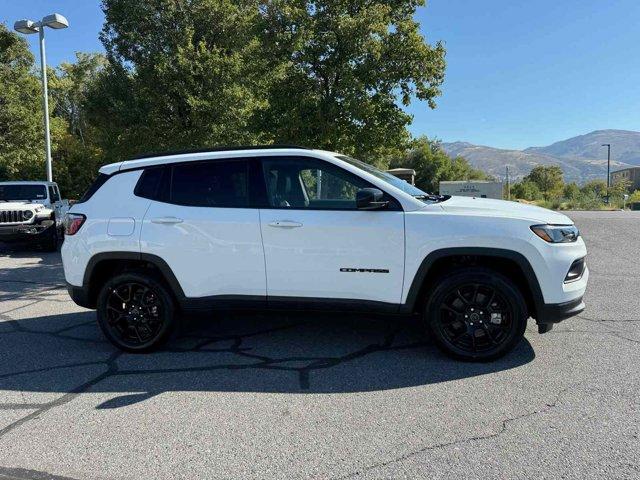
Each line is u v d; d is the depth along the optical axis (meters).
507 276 4.34
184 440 3.20
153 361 4.63
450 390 3.83
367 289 4.37
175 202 4.73
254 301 4.58
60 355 4.86
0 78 24.69
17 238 12.10
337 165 4.54
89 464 2.95
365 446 3.08
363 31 10.90
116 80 15.61
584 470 2.77
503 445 3.04
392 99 11.95
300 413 3.53
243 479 2.78
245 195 4.63
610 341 4.86
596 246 11.58
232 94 14.12
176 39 14.74
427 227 4.24
